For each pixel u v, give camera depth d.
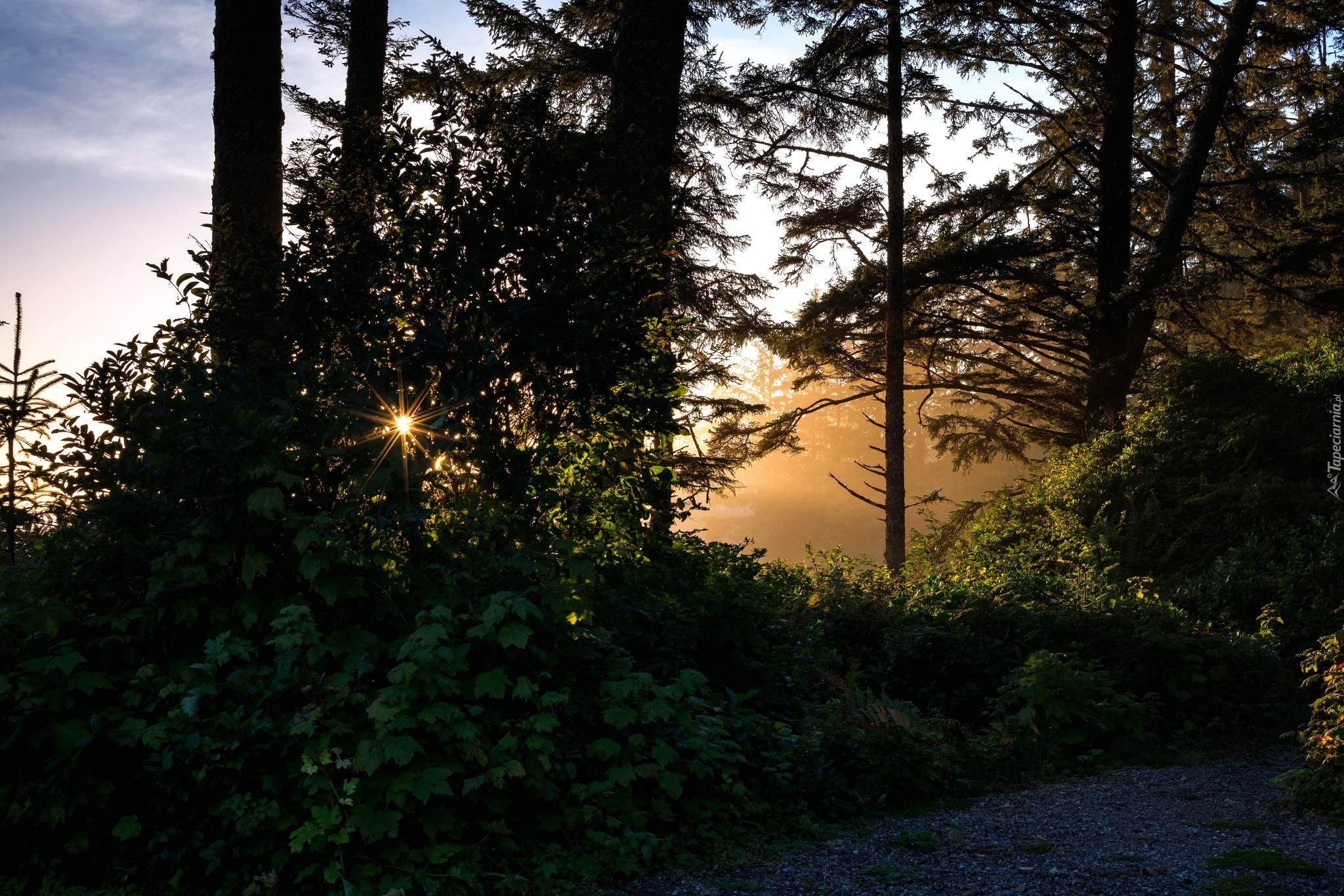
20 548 4.61
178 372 4.77
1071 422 20.38
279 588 4.45
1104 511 15.13
